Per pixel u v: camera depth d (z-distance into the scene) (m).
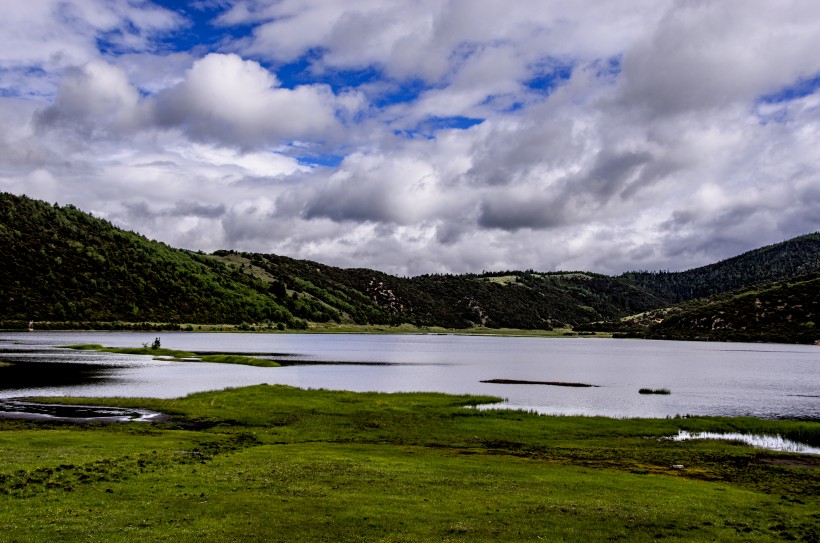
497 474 32.03
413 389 86.81
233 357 130.12
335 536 20.61
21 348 145.38
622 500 27.05
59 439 38.75
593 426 52.47
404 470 31.97
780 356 190.75
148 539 19.42
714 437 49.06
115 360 120.62
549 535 21.70
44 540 18.89
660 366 143.75
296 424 50.88
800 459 40.09
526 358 173.38
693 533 22.59
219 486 26.75
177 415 53.75
